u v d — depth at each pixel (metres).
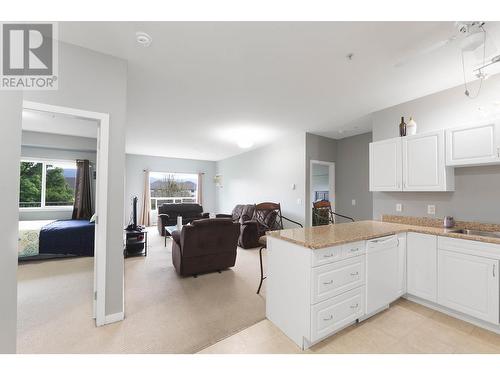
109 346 1.78
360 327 2.05
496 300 1.94
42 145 5.02
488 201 2.43
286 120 4.06
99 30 1.81
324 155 5.18
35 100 1.83
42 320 2.14
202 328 2.03
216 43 1.98
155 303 2.48
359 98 3.10
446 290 2.24
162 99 3.18
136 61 2.26
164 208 6.80
